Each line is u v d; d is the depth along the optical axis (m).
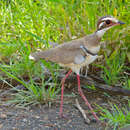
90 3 10.41
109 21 7.98
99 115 8.35
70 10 10.34
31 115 8.00
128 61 10.48
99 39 8.02
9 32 10.68
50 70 9.27
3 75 9.75
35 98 8.70
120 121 7.86
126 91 9.16
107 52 10.06
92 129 7.60
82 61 7.98
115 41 9.99
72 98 9.12
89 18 10.12
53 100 8.82
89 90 9.62
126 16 10.01
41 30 10.63
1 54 10.22
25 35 10.47
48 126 7.54
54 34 10.95
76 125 7.70
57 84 9.52
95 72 10.23
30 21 10.95
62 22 10.34
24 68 9.59
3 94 9.02
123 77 9.94
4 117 7.80
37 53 8.37
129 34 9.89
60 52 8.09
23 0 11.32
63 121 7.83
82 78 9.72
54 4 10.85
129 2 10.40
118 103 8.99
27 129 7.36
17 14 11.05
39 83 9.43
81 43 8.05
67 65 8.20
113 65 10.02
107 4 10.24
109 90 9.32
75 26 10.21
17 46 9.89
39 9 11.03
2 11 11.28
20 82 8.89
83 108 8.62
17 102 8.63
